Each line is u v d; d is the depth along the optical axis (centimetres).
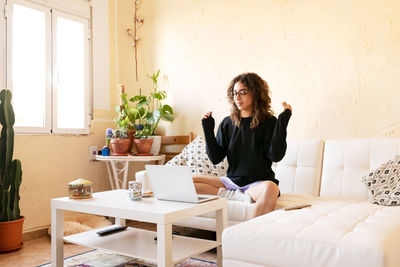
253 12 301
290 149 257
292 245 124
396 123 238
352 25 256
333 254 116
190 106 338
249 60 303
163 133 356
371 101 248
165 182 171
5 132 252
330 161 240
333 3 264
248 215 201
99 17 353
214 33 324
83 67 337
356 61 254
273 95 289
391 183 203
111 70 364
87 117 339
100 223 304
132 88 373
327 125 264
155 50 363
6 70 279
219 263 175
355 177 227
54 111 310
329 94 264
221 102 319
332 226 133
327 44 266
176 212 147
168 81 353
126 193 202
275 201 191
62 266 182
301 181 245
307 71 274
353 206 182
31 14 299
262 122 223
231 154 228
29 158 292
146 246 167
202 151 284
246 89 222
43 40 305
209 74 326
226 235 139
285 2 285
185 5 344
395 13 240
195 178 228
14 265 214
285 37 285
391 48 241
